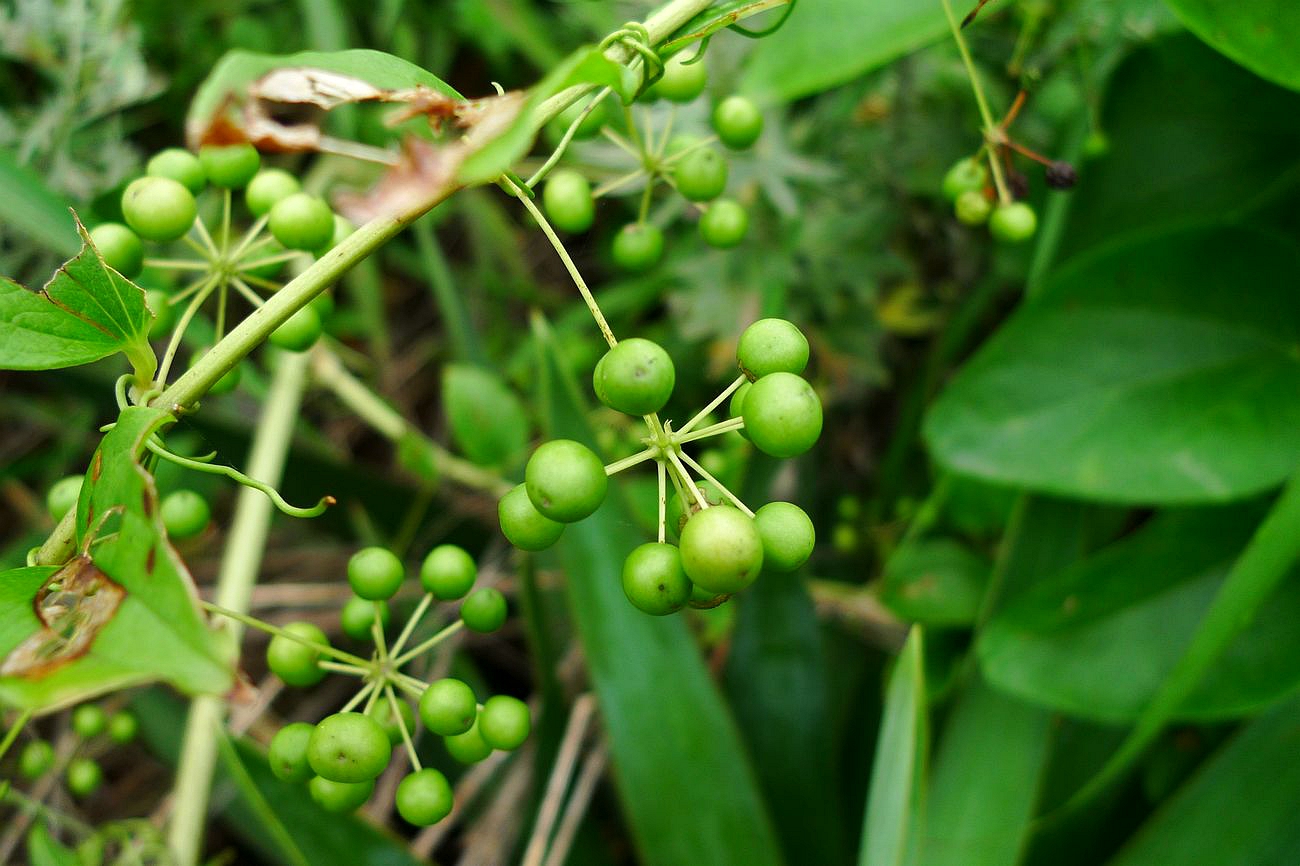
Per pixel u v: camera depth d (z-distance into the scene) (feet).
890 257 1.16
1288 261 0.87
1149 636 0.87
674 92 0.75
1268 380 0.86
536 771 0.99
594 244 1.42
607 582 0.87
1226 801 0.81
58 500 0.69
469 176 0.51
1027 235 0.80
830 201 1.16
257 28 1.35
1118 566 0.89
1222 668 0.84
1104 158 0.99
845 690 1.12
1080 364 0.90
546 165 0.59
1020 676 0.87
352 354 1.38
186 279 1.04
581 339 1.35
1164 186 0.98
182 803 0.92
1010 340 0.91
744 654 0.96
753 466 0.96
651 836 0.85
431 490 1.19
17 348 0.57
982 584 1.08
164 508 0.72
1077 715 0.87
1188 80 0.96
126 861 0.87
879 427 1.36
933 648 1.09
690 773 0.86
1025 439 0.89
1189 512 0.89
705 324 1.12
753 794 0.86
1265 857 0.79
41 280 1.07
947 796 0.88
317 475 1.20
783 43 0.86
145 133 1.45
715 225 0.77
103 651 0.48
